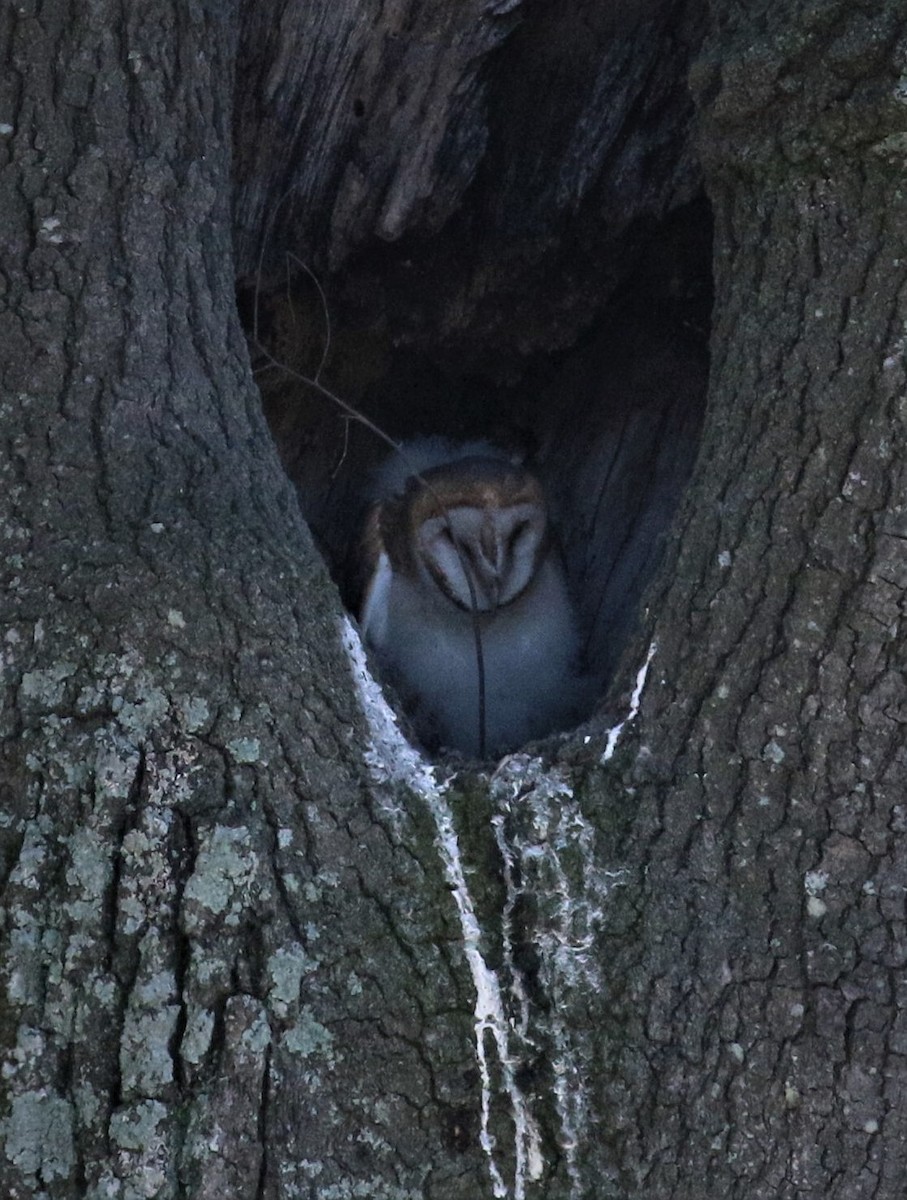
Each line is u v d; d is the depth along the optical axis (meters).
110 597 5.04
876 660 5.08
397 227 7.58
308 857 4.95
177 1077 4.71
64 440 5.25
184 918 4.80
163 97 5.60
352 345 8.21
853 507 5.14
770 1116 4.86
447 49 7.20
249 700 5.04
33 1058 4.72
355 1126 4.75
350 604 8.55
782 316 5.37
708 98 5.66
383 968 4.89
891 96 5.06
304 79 7.18
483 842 5.10
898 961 4.96
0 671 5.03
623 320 8.34
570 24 7.27
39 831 4.89
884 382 5.14
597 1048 4.88
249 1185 4.64
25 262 5.37
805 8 5.29
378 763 5.16
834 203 5.28
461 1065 4.84
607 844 5.11
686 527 5.48
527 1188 4.77
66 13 5.49
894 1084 4.88
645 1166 4.80
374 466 8.79
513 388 8.71
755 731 5.13
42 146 5.43
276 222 7.55
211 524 5.23
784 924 5.00
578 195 7.70
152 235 5.52
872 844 5.03
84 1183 4.63
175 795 4.92
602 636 8.44
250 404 5.68
